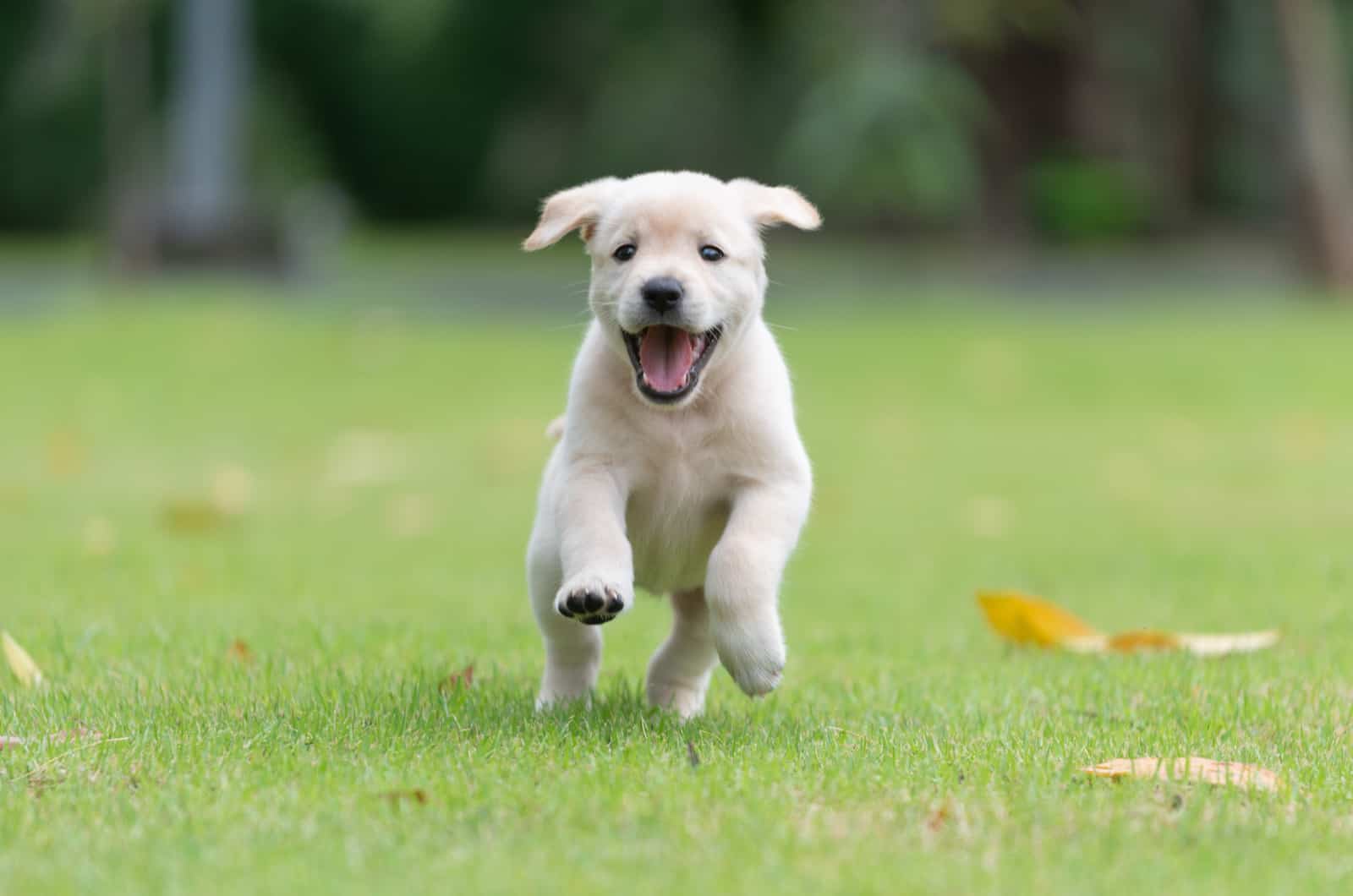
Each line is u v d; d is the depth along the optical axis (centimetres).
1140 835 450
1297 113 3381
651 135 4922
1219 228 4981
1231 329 2586
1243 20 4794
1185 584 987
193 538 1146
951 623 900
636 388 607
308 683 668
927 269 4053
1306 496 1357
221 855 430
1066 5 4331
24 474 1430
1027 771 518
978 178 4328
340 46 5559
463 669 702
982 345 2403
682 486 624
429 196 5884
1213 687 687
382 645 777
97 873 418
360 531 1206
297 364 2198
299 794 484
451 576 1027
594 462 620
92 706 614
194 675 686
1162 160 4872
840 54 4156
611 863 425
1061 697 677
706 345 625
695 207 633
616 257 634
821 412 1884
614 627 876
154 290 3284
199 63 3503
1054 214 4456
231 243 3509
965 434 1734
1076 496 1372
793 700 680
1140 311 2966
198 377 2077
